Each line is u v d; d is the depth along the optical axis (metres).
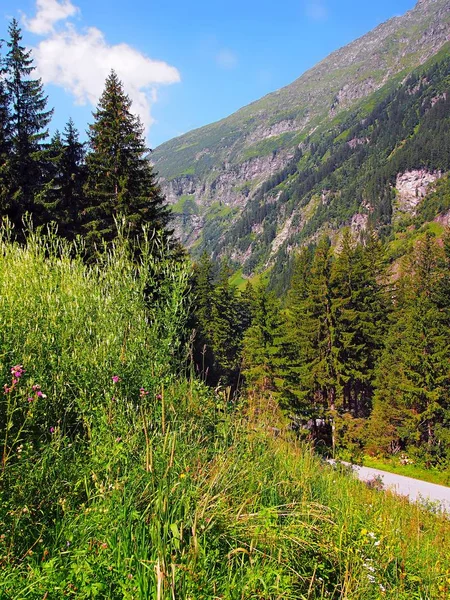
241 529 3.13
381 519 5.54
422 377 33.34
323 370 35.69
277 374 31.33
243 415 5.80
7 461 2.83
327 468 7.04
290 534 3.30
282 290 169.62
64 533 2.60
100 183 24.88
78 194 28.02
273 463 4.83
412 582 4.08
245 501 3.49
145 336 5.01
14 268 5.71
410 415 33.22
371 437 32.06
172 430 4.04
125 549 2.53
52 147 26.58
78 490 3.06
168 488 3.02
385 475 28.58
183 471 3.45
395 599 3.52
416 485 27.38
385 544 4.55
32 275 5.44
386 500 7.93
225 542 3.01
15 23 25.53
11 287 4.87
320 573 3.15
